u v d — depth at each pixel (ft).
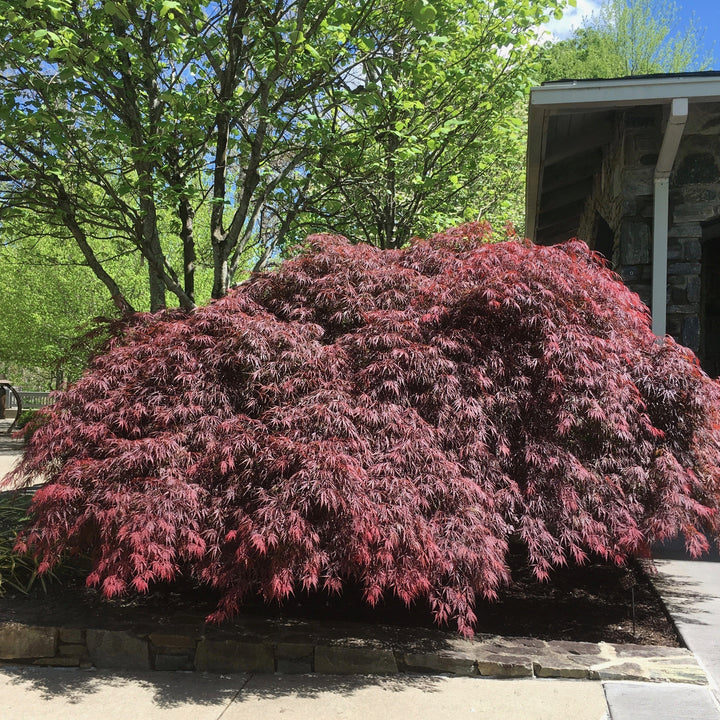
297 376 12.83
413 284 14.69
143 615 12.98
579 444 13.66
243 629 12.42
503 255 14.12
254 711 10.43
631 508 12.97
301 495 11.04
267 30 20.86
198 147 26.12
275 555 10.96
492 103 30.45
